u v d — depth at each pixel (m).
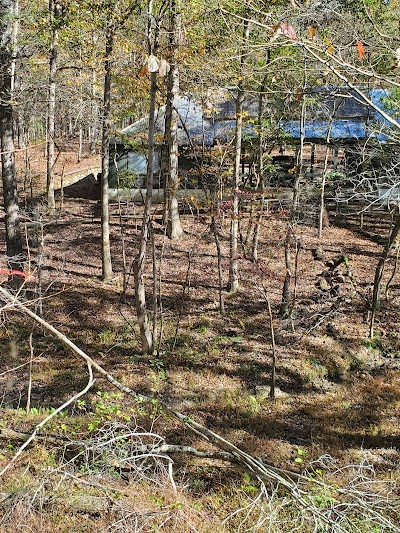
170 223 18.92
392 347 12.73
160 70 3.96
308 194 18.98
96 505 5.97
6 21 12.49
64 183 28.70
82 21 13.17
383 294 14.88
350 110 19.28
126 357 12.30
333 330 13.28
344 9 7.70
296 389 11.40
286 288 13.55
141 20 13.42
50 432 8.01
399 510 6.05
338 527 4.48
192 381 11.39
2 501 5.78
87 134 38.78
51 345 12.63
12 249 13.70
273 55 10.72
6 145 13.27
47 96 14.23
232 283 15.06
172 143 17.20
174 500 6.13
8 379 11.14
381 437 9.65
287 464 8.55
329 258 17.34
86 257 17.52
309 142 18.27
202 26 10.63
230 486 7.60
